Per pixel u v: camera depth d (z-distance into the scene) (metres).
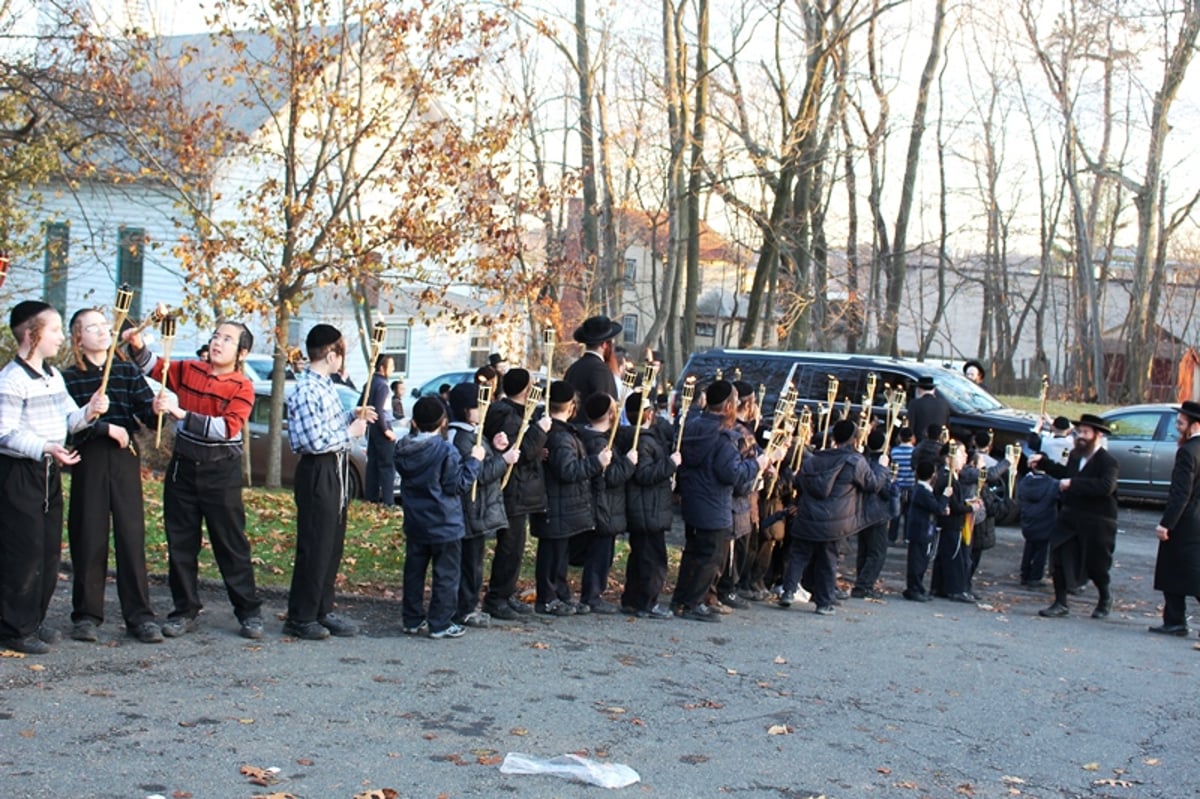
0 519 7.45
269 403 17.89
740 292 48.88
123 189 22.03
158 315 8.01
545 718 7.17
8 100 18.72
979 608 12.34
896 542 16.69
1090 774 7.05
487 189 16.77
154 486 14.31
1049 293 66.81
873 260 36.69
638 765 6.50
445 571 8.94
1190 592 11.19
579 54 23.44
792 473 12.10
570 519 10.02
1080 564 12.12
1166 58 37.28
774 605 11.72
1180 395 44.47
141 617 8.09
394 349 30.34
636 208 35.22
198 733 6.38
